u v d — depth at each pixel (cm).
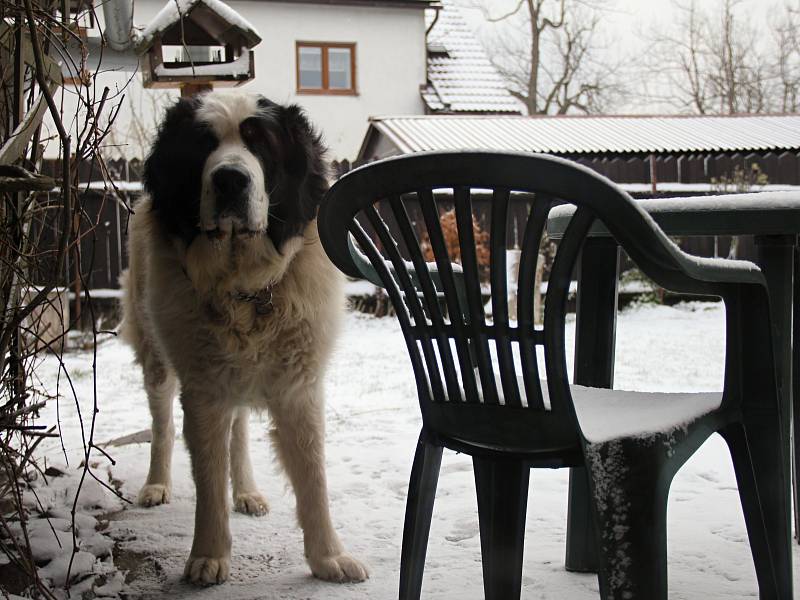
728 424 196
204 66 507
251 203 249
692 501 319
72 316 1013
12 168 170
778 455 196
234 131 263
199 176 263
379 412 538
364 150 1578
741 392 198
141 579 257
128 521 314
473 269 171
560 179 154
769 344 195
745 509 198
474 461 181
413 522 200
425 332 188
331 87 1778
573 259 159
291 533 304
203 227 253
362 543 287
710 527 286
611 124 1407
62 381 682
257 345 266
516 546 174
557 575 247
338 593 243
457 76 1861
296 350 270
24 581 229
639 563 155
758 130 1364
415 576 201
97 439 461
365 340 976
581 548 248
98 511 321
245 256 260
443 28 2014
